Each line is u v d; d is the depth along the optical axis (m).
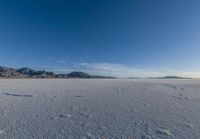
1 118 5.53
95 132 4.33
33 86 19.47
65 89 15.73
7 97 10.23
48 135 4.10
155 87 18.77
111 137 4.01
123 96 10.96
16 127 4.65
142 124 5.00
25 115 5.92
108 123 5.09
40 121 5.24
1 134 4.14
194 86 20.33
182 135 4.13
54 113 6.25
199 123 5.09
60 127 4.69
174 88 17.52
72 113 6.26
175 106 7.67
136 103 8.40
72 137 3.99
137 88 17.33
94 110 6.78
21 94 11.60
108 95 11.42
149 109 7.02
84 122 5.17
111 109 6.98
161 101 9.03
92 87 18.45
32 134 4.15
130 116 5.89
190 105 7.91
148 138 3.96
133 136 4.07
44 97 10.27
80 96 10.81
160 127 4.73
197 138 3.95
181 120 5.42
